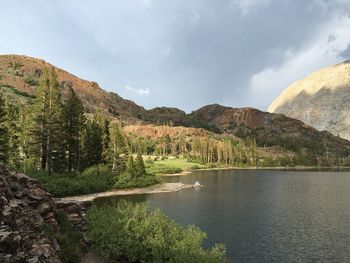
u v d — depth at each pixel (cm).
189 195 8712
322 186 11312
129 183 9538
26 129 8088
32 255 1881
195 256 2780
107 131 10369
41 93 7694
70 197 7556
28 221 2158
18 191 2447
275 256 3953
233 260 3800
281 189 10325
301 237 4734
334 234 4894
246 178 14275
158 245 2875
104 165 9938
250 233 4922
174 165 19250
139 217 3366
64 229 2677
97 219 3206
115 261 2817
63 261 2247
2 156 6744
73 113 8494
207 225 5375
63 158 8338
